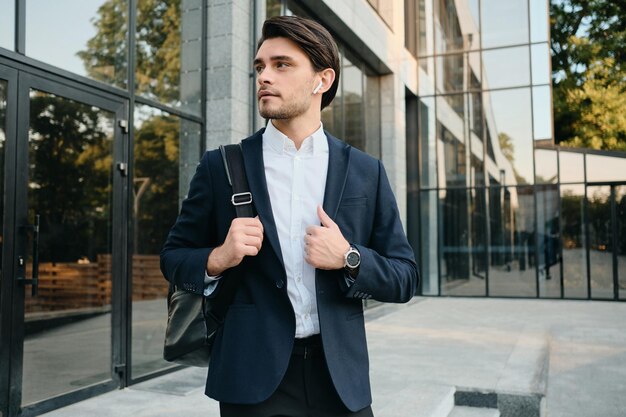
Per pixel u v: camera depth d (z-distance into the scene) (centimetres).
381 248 149
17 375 371
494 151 1258
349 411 137
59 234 410
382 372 498
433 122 1305
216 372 135
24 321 379
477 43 1281
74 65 432
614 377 509
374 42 1020
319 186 146
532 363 528
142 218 497
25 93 386
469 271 1258
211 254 133
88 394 425
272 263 136
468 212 1269
